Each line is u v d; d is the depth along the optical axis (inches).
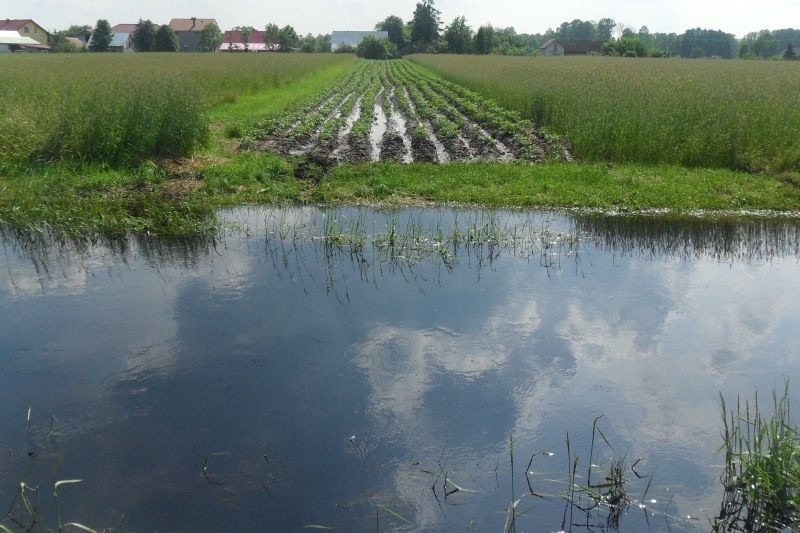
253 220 445.7
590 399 230.1
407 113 964.0
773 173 554.3
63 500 179.2
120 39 3698.3
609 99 700.7
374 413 220.8
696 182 520.7
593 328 283.0
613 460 198.4
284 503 179.6
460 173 541.6
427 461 197.9
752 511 177.0
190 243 399.2
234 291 323.0
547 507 179.9
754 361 255.6
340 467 194.5
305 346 265.1
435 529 171.5
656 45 5871.1
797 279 340.8
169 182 519.5
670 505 181.0
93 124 565.3
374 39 3681.1
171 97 607.2
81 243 398.6
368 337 273.6
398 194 497.7
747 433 202.5
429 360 255.1
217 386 235.5
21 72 1050.1
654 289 327.0
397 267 357.4
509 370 248.1
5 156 552.4
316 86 1455.5
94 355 256.1
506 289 326.6
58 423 213.3
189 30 4207.7
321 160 597.0
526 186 509.7
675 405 226.5
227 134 727.1
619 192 494.6
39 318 288.7
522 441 207.0
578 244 397.4
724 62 1914.4
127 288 326.0
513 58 2306.8
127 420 215.2
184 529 169.6
